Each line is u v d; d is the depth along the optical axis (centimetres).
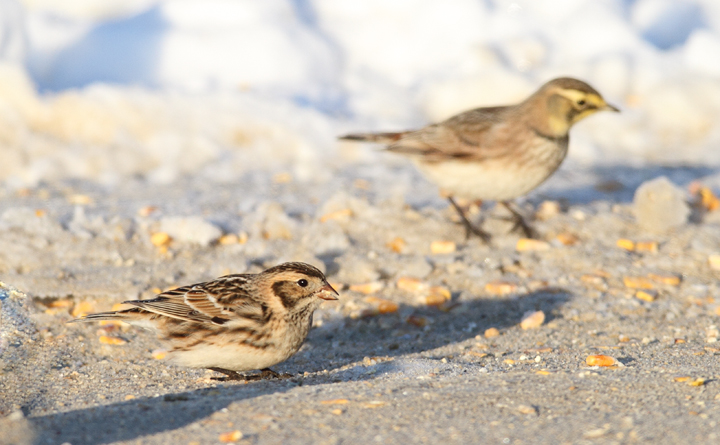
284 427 685
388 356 959
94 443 660
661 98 2109
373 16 2439
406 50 2341
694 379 790
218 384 863
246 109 1920
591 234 1327
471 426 677
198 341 841
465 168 1251
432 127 1305
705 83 2131
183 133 1833
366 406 733
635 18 2506
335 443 650
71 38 2167
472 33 2378
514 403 730
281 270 855
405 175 1652
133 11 2352
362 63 2317
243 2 2320
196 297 849
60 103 1859
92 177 1692
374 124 1958
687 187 1617
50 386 858
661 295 1132
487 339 1005
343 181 1611
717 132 2017
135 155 1761
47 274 1120
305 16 2417
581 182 1641
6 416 763
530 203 1454
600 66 2214
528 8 2488
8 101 1831
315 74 2225
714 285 1161
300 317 866
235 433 668
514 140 1228
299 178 1659
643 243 1287
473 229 1298
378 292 1140
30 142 1767
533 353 945
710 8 2538
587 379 809
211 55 2188
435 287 1147
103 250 1199
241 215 1370
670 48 2448
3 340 952
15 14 2045
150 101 1905
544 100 1222
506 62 2269
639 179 1688
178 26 2275
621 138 1995
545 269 1207
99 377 887
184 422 705
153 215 1342
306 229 1303
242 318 838
